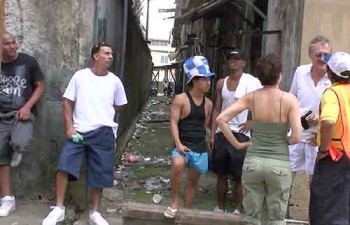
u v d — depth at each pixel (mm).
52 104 5062
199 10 10102
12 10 4996
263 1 8602
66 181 4516
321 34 4750
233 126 4699
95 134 4523
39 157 5086
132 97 11680
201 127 4492
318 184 3533
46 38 5039
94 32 5113
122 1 8016
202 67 4391
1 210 4695
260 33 6484
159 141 10234
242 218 4184
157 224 4320
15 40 4734
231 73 4746
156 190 6066
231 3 9539
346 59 3488
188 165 4531
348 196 3459
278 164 3600
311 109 4234
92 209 4609
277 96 3631
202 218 4258
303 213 4719
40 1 5012
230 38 11094
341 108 3457
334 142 3479
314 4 4738
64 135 5070
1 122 4680
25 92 4766
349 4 4730
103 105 4566
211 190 6066
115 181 6422
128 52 9578
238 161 4723
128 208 4355
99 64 4555
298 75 4320
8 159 4734
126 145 9203
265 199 3748
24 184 5086
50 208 4922
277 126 3621
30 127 4699
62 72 5062
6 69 4715
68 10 5039
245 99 3766
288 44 5422
